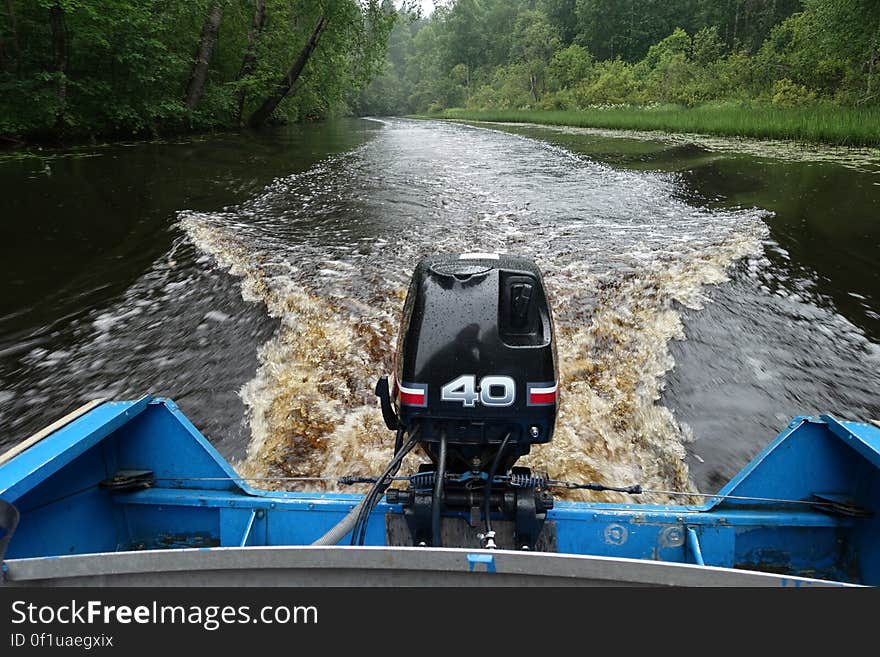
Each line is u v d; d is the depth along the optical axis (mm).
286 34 26281
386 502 2553
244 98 26719
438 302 2453
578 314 5855
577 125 33375
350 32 27672
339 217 9984
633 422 4367
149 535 2891
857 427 2559
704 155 16906
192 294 6586
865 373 4957
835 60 28828
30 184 11789
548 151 19859
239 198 11422
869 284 6664
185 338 5641
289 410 4492
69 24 17562
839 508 2609
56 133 17703
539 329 2455
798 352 5266
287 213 10242
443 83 87312
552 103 51781
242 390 4812
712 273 6836
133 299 6508
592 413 4422
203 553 1756
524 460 3934
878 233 8422
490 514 2365
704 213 9984
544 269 7047
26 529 2391
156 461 2891
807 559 2721
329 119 52156
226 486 2854
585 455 4027
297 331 5582
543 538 2625
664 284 6520
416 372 2365
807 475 2740
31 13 17734
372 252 7875
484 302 2422
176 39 22406
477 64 91000
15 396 4785
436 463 2479
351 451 4051
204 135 23250
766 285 6574
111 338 5691
